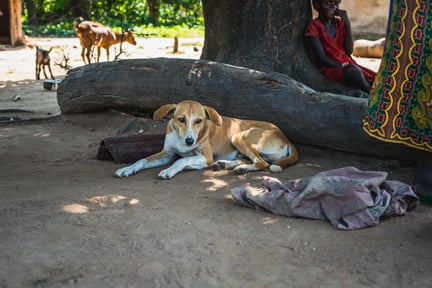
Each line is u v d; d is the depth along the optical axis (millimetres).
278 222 4547
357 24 19188
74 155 6711
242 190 4914
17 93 12109
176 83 7219
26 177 5820
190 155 6090
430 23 4457
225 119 6301
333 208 4504
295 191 4754
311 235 4305
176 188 5395
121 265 3855
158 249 4078
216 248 4090
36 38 24547
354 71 7301
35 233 4336
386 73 4691
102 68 7969
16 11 21312
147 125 7395
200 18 31562
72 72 8312
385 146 5855
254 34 7840
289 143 6203
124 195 5172
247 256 3979
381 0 18641
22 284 3625
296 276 3713
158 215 4684
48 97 11633
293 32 7789
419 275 3711
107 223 4523
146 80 7469
